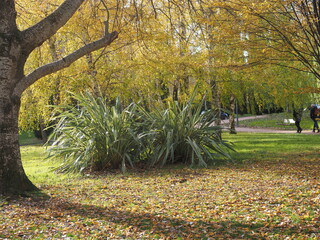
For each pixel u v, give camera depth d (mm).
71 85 18047
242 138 23406
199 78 20422
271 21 11992
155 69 17469
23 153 21250
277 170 10734
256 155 14492
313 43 13234
